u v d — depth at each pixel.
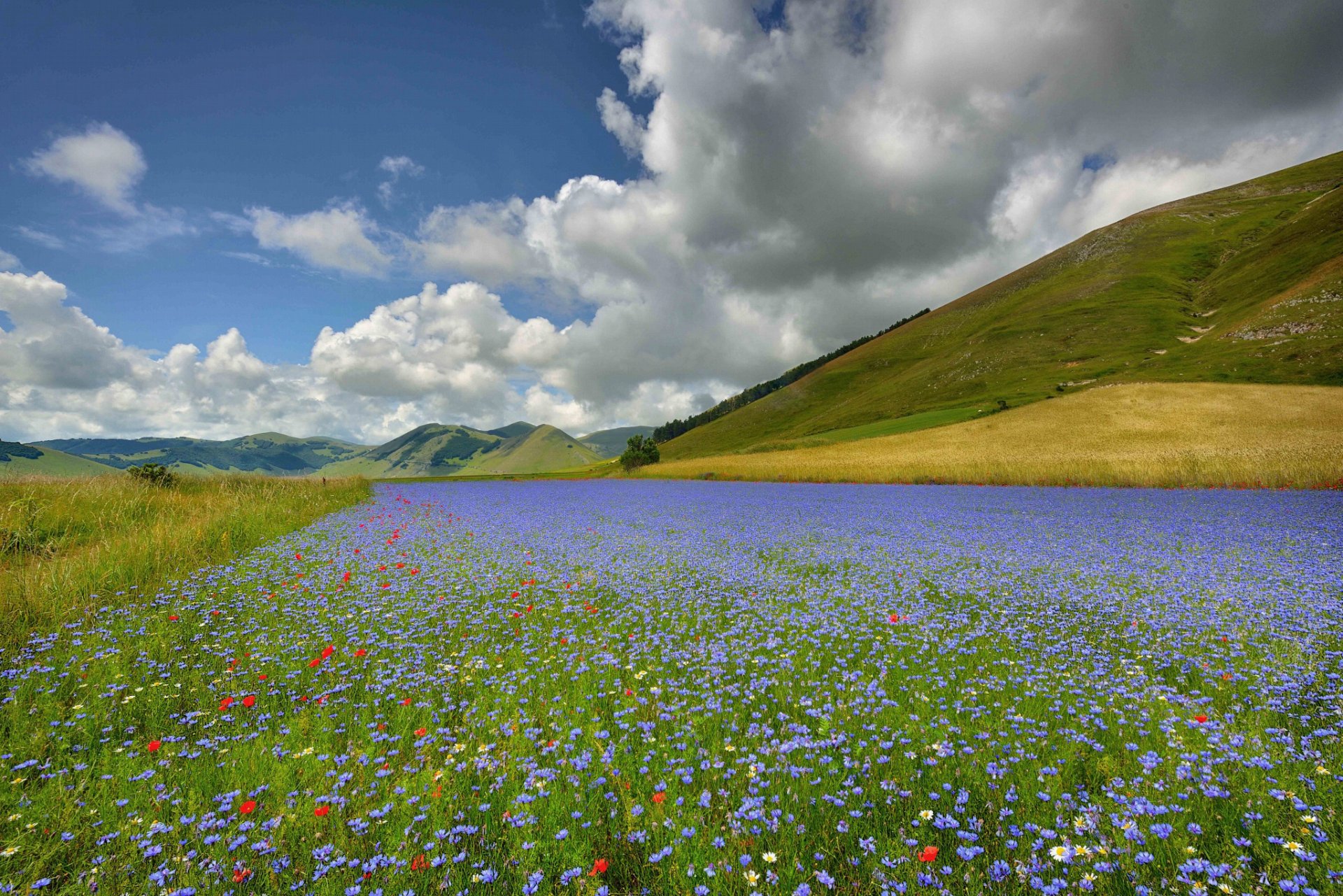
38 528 13.20
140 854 3.45
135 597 9.38
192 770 4.34
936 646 7.28
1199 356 87.94
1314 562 11.65
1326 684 5.65
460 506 29.81
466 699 5.91
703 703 5.59
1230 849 3.29
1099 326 126.75
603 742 4.83
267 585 10.55
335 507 25.72
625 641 7.73
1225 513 20.12
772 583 10.90
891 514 23.22
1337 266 93.06
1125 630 7.89
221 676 6.31
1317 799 3.68
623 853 3.47
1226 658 6.53
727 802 3.89
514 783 4.10
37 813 3.68
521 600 9.84
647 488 49.78
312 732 5.07
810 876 3.19
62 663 6.34
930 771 4.27
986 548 14.56
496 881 3.22
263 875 3.25
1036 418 67.06
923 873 3.12
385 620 8.71
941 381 138.12
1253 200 184.50
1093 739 4.77
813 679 6.28
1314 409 52.44
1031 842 3.42
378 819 3.77
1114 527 17.78
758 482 52.91
